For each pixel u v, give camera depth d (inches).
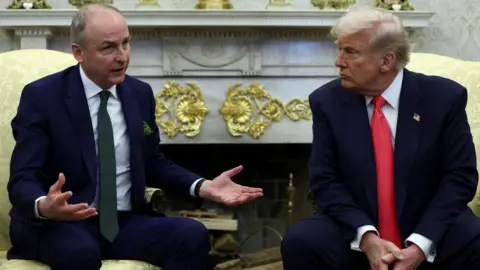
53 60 111.7
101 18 90.9
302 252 83.7
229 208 157.6
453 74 110.4
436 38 152.1
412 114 86.8
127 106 96.8
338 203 85.5
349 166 86.5
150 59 142.7
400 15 142.9
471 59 152.3
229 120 143.6
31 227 89.0
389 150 86.6
